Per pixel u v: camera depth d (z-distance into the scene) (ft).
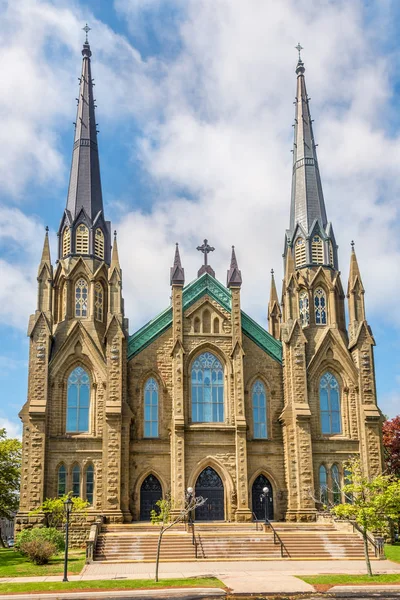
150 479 202.39
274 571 139.85
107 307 217.36
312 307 223.92
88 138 237.66
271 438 210.38
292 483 202.59
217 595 111.86
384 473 206.08
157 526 182.80
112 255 212.64
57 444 196.03
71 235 220.84
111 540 165.17
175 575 133.69
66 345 204.54
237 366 209.67
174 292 213.25
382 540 163.73
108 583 122.83
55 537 173.37
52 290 211.61
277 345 219.41
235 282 218.18
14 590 115.96
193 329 213.66
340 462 208.44
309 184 240.12
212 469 204.44
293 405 207.21
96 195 230.89
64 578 127.54
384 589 117.60
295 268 229.86
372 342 218.38
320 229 232.73
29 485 189.37
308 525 185.98
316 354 215.72
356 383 214.90
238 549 163.63
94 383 202.69
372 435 209.26
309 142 247.29
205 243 233.55
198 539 167.32
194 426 204.54
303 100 254.06
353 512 141.08
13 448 232.73
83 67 249.55
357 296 222.48
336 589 117.39
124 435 197.88
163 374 209.67
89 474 195.83
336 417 213.66
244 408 208.64
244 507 198.80
